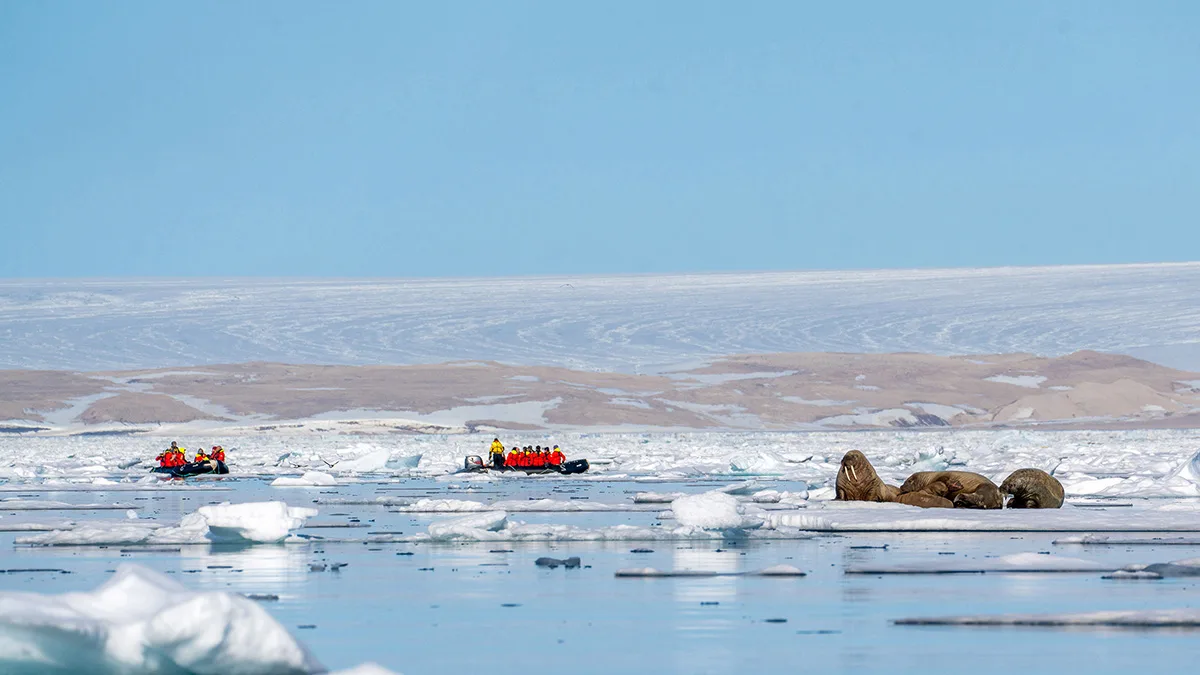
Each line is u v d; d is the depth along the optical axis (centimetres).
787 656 3638
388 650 3778
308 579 5434
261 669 2880
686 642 3872
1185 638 3853
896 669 3431
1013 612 4397
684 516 7412
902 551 6575
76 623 2730
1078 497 11356
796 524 8050
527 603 4706
